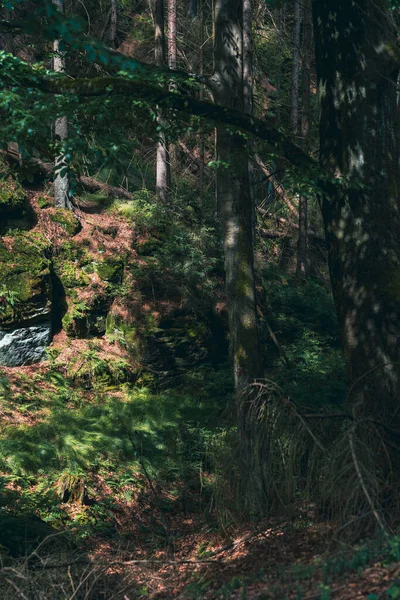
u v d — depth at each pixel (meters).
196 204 20.31
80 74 16.98
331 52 9.47
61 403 14.14
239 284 10.05
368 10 9.23
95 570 6.89
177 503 11.62
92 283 16.48
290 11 26.83
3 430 12.55
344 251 9.23
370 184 9.14
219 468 8.36
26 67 8.91
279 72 24.77
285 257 24.20
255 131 9.42
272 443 7.67
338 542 6.16
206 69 24.48
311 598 4.98
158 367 16.03
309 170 9.24
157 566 8.29
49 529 9.35
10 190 16.30
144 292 16.73
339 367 16.88
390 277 8.96
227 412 8.59
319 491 7.31
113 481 11.86
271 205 25.03
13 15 15.77
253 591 5.80
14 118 8.51
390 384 8.68
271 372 17.08
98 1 27.61
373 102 9.21
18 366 15.02
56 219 16.92
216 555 7.90
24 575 6.57
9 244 15.58
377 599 4.41
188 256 17.58
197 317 16.94
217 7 10.16
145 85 8.85
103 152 9.23
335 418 7.89
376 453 7.24
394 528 6.46
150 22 27.39
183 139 23.88
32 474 11.49
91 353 15.57
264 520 8.11
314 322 20.02
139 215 18.12
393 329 8.81
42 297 15.31
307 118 21.94
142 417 14.07
